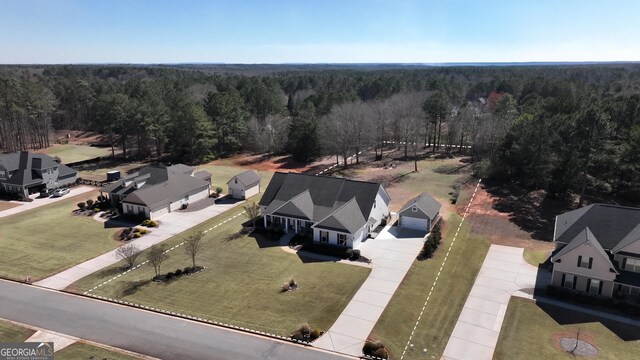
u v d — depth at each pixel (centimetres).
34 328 3106
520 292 3591
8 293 3619
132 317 3250
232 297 3519
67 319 3228
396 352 2844
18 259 4278
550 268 3884
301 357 2778
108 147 10731
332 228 4353
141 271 4016
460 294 3572
